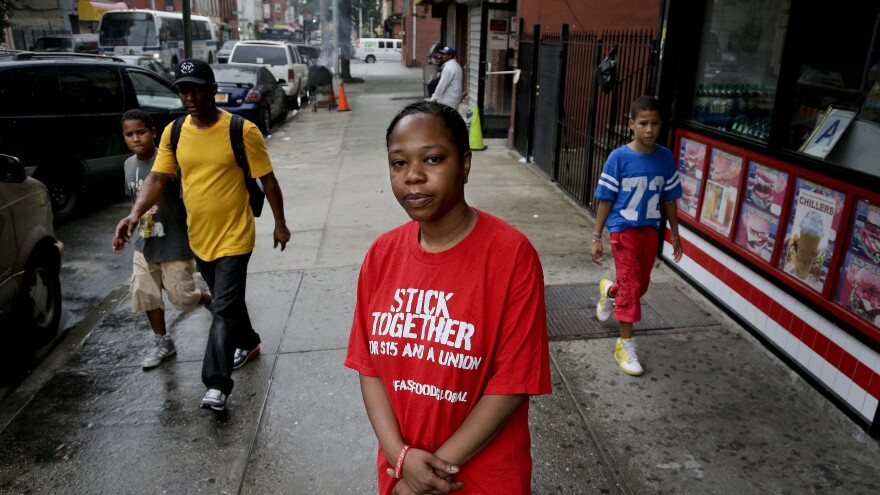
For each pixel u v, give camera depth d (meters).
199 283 5.14
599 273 5.13
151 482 2.84
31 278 4.22
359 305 1.64
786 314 3.62
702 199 4.60
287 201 7.62
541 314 1.46
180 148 3.18
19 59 6.94
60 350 4.26
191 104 3.07
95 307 5.00
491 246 1.44
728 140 4.21
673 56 4.84
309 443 3.09
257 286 5.00
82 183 7.33
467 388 1.45
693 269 4.76
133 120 3.58
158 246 3.58
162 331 3.86
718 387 3.46
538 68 9.17
